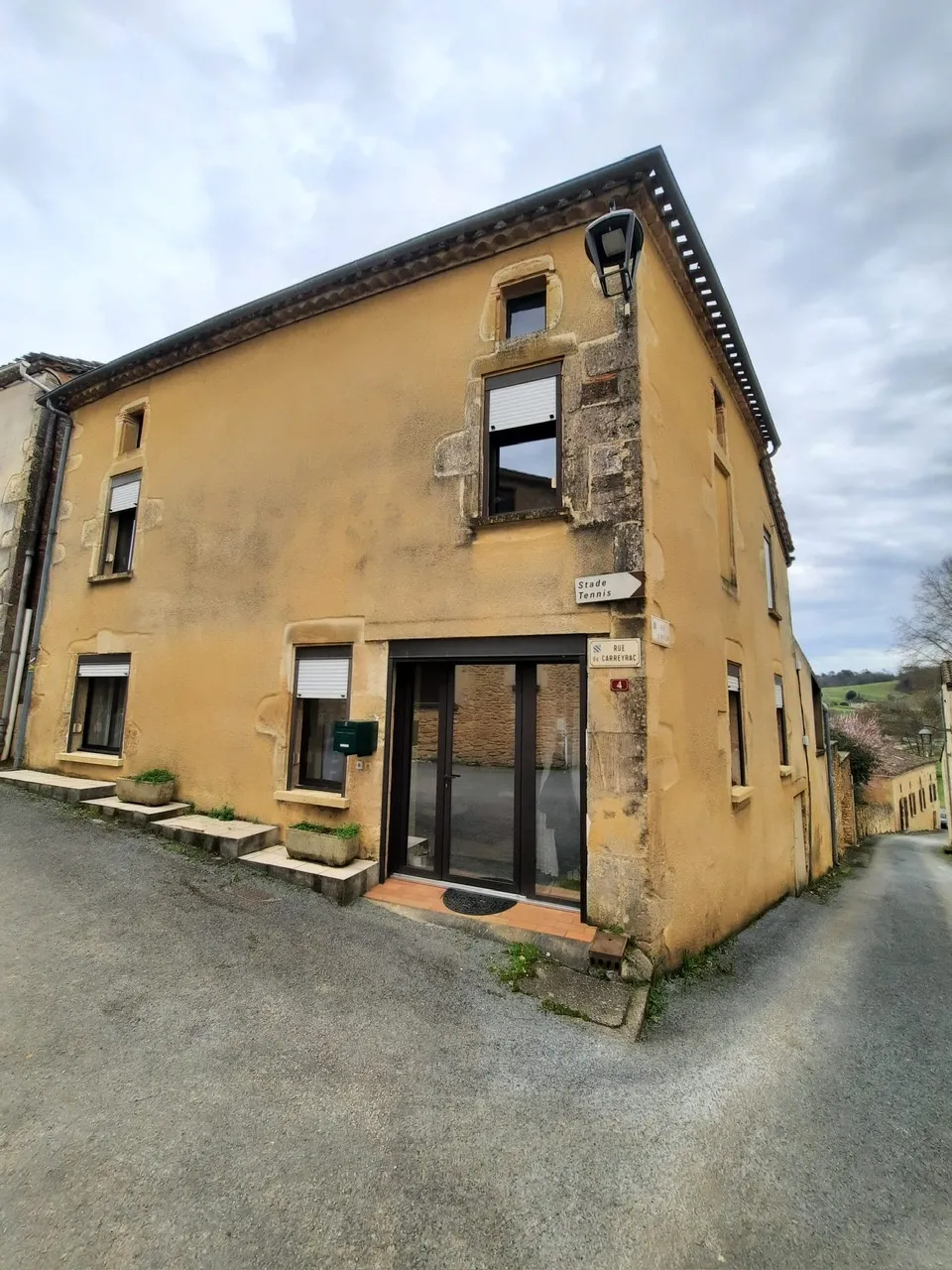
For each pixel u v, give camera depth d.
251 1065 3.02
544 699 5.27
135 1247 2.00
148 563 8.05
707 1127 2.83
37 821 6.62
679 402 6.15
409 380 6.17
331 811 5.96
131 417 8.99
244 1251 2.01
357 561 6.19
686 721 5.45
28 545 9.70
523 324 5.92
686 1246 2.16
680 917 4.91
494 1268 2.02
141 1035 3.19
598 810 4.69
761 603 9.48
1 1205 2.13
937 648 31.42
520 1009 3.75
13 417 10.44
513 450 5.68
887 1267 2.11
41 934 4.18
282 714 6.49
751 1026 3.94
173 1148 2.45
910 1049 3.80
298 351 7.08
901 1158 2.70
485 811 5.47
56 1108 2.62
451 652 5.54
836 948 6.29
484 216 5.66
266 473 7.07
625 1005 3.86
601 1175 2.48
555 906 4.99
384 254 6.21
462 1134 2.66
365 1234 2.11
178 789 7.16
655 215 5.47
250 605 6.94
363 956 4.23
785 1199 2.42
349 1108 2.76
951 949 6.68
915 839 25.19
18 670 9.44
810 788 12.75
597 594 4.88
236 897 5.03
